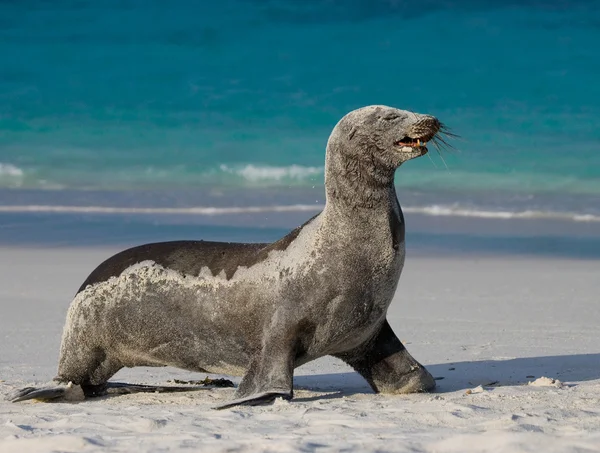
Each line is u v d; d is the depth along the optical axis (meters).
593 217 85.38
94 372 33.41
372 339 32.31
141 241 73.44
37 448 22.45
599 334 44.75
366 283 30.05
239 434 23.69
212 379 36.31
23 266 64.25
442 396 30.91
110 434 24.12
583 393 29.14
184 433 23.97
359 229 29.94
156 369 40.22
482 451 21.00
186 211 87.44
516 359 38.94
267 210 87.88
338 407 27.59
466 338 44.19
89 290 32.94
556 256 68.75
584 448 20.64
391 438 22.62
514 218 84.69
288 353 30.08
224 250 32.34
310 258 30.25
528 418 24.45
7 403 31.30
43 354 41.34
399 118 29.44
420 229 79.69
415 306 52.34
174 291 31.95
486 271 63.12
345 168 29.94
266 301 30.59
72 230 78.19
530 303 53.03
